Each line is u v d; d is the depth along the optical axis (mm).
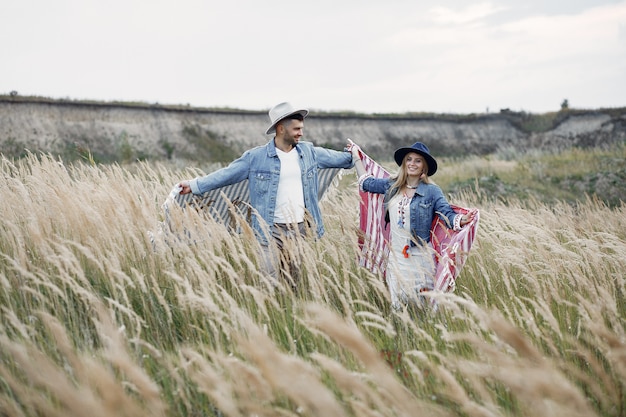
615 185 18672
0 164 7691
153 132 40562
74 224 5281
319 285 4855
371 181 5895
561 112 51844
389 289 5277
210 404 3330
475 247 5926
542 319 4625
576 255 5297
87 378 3150
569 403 2785
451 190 18141
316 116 48969
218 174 5605
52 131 36500
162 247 5098
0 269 4859
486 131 52469
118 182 6383
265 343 2916
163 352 3910
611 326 4527
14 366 3529
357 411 2805
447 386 3285
